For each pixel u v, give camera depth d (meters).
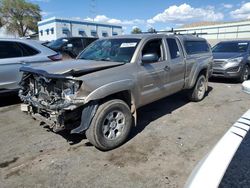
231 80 9.90
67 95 3.28
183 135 4.19
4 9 53.62
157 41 4.77
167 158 3.40
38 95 3.81
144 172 3.06
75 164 3.26
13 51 5.82
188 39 5.85
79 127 3.38
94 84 3.36
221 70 8.98
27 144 3.85
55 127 3.38
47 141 3.96
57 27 35.03
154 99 4.66
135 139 4.02
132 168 3.15
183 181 2.87
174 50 5.19
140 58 4.22
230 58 8.94
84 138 4.06
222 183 1.42
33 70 3.72
